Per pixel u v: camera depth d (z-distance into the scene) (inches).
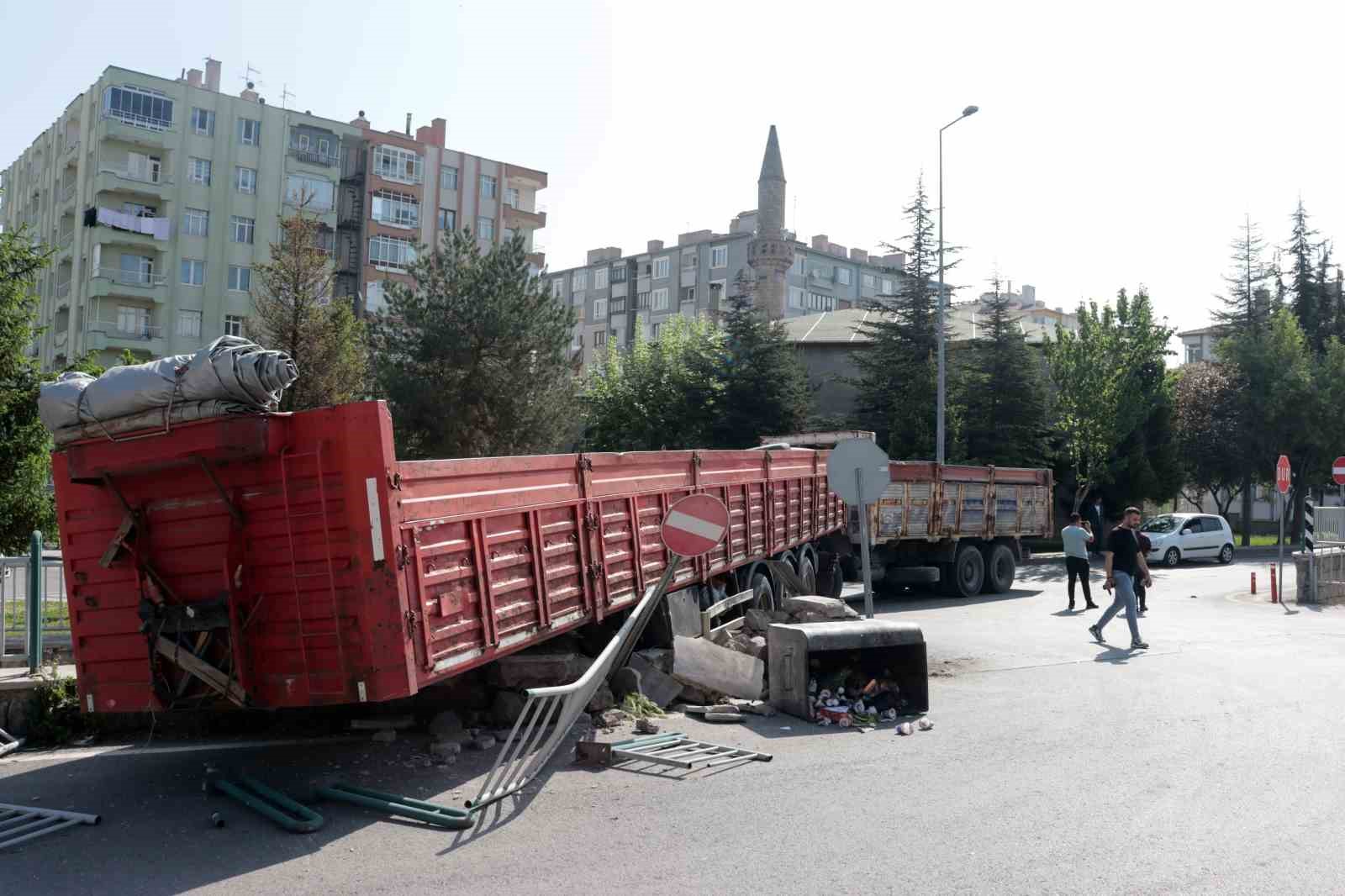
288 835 223.1
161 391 242.5
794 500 607.5
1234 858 209.9
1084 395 1524.4
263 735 317.1
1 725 312.3
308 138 2204.7
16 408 687.1
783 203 2847.0
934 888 193.3
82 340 2044.8
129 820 233.6
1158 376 1615.4
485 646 283.4
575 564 340.8
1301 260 2271.2
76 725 317.4
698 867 204.4
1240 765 288.0
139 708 267.3
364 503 243.8
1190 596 856.3
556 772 279.7
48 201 2329.0
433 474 264.2
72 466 257.3
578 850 215.0
